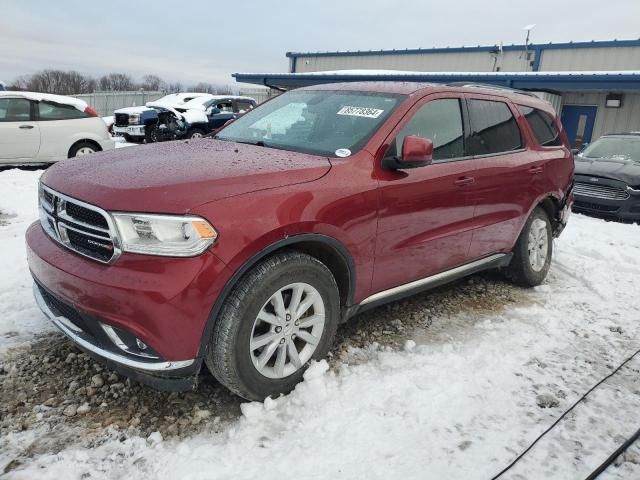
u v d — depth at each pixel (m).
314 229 2.71
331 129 3.45
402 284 3.51
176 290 2.28
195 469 2.24
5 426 2.47
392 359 3.24
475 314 4.13
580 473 2.38
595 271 5.41
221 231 2.37
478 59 22.06
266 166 2.83
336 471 2.28
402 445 2.48
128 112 16.59
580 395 3.02
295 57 30.02
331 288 2.90
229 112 16.66
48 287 2.60
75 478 2.18
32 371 2.93
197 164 2.83
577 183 9.09
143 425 2.54
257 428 2.54
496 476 2.32
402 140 3.34
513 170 4.18
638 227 7.99
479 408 2.82
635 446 2.60
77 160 3.15
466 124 3.89
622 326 4.04
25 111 9.76
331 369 3.11
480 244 4.08
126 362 2.40
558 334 3.83
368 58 26.33
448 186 3.54
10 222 6.12
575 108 17.06
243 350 2.53
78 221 2.52
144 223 2.32
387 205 3.11
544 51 19.97
